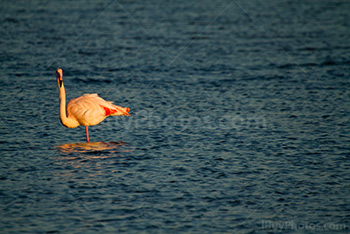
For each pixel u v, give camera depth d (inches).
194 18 1467.8
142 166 529.0
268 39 1216.2
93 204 445.7
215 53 1083.3
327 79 893.8
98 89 828.0
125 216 427.5
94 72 925.8
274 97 792.3
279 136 623.8
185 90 828.6
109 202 449.7
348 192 474.6
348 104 753.6
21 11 1507.1
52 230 402.6
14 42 1129.4
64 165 526.3
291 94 807.7
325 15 1523.1
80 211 433.4
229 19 1462.8
